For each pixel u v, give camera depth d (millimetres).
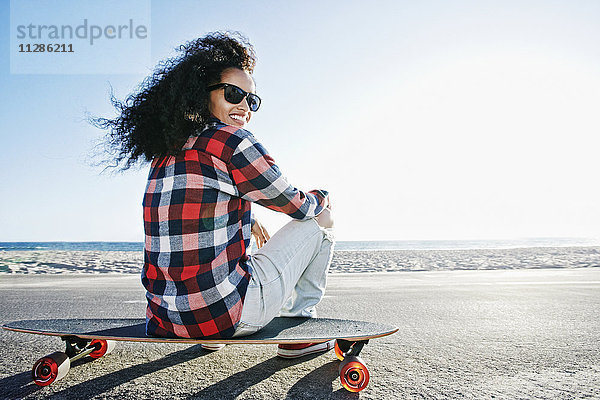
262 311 1686
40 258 16188
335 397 1629
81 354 1981
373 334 1646
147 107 1667
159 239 1576
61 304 4062
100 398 1617
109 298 4496
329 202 2055
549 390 1708
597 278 6859
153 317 1655
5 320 3248
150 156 1665
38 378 1738
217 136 1581
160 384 1771
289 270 1831
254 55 1976
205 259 1544
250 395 1646
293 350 2131
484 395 1650
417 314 3496
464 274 8148
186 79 1639
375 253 20656
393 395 1652
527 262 12523
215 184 1556
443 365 2059
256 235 2109
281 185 1660
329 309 3754
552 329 2896
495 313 3545
